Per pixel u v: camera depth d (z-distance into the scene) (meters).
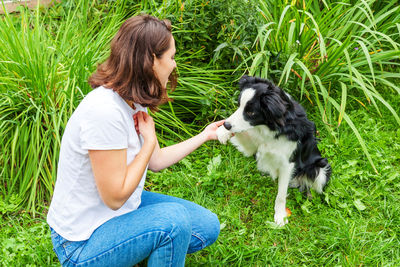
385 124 3.46
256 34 3.40
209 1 3.21
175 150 2.16
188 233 1.73
